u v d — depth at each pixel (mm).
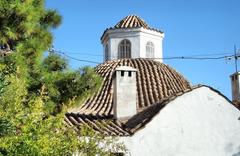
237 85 25734
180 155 18547
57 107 17172
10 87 13180
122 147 16359
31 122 12438
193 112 19125
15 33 15648
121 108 20453
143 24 33656
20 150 11898
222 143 19312
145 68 30094
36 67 16625
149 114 19078
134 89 20891
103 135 16047
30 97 15492
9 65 15008
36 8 17188
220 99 19656
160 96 27578
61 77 17203
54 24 17984
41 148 12141
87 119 19828
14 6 15086
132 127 18656
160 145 18281
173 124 18688
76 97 17766
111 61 31609
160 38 33844
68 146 13445
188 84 30359
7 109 12828
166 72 30203
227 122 19547
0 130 12234
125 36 33156
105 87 27359
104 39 34438
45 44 17297
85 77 17750
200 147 18969
